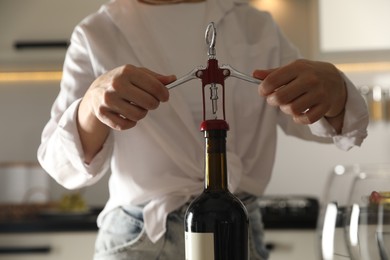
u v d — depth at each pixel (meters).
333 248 0.81
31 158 2.86
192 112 1.03
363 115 0.90
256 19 1.14
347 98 0.88
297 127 1.14
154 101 0.76
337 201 0.82
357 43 2.54
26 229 2.25
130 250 1.01
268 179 1.08
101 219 1.09
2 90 2.86
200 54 1.06
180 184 1.00
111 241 1.03
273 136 1.08
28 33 2.60
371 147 2.75
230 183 0.99
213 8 1.09
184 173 1.02
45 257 2.24
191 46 1.06
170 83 0.77
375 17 2.53
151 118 1.02
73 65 1.08
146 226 1.00
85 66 1.08
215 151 0.65
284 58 1.14
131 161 1.03
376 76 2.74
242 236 0.64
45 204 2.60
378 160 2.75
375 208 0.75
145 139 1.02
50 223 2.25
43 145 1.06
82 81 1.07
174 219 1.00
